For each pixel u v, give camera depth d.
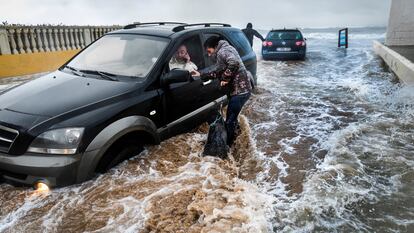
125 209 2.88
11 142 2.90
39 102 3.25
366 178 3.41
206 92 4.68
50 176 2.86
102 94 3.40
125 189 3.17
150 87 3.74
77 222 2.73
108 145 3.15
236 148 4.37
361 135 4.59
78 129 2.96
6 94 3.63
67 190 3.08
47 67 10.59
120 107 3.34
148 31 4.54
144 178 3.38
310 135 4.71
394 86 7.64
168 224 2.66
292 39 13.05
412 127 4.85
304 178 3.48
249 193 3.13
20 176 2.96
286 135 4.73
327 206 2.93
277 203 3.00
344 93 7.20
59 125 2.94
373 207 2.91
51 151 2.88
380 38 30.89
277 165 3.79
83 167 2.99
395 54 10.00
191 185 3.28
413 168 3.60
